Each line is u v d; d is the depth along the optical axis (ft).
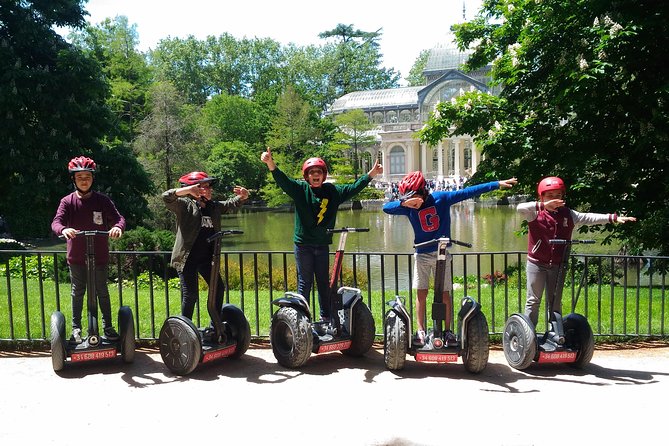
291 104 196.75
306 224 19.22
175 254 18.57
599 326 22.52
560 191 18.44
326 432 13.76
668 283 41.81
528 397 16.05
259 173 204.03
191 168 107.45
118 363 19.26
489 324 24.49
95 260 18.39
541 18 40.60
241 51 288.10
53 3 76.89
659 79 37.81
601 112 40.27
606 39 34.37
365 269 59.00
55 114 70.74
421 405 15.44
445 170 290.76
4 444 13.19
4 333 22.08
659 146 37.11
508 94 48.24
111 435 13.67
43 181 67.92
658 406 15.37
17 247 53.88
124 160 74.95
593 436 13.51
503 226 114.52
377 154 292.40
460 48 52.60
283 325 18.58
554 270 18.78
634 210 38.88
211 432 13.82
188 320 17.78
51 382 17.38
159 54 267.39
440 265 17.21
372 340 19.56
